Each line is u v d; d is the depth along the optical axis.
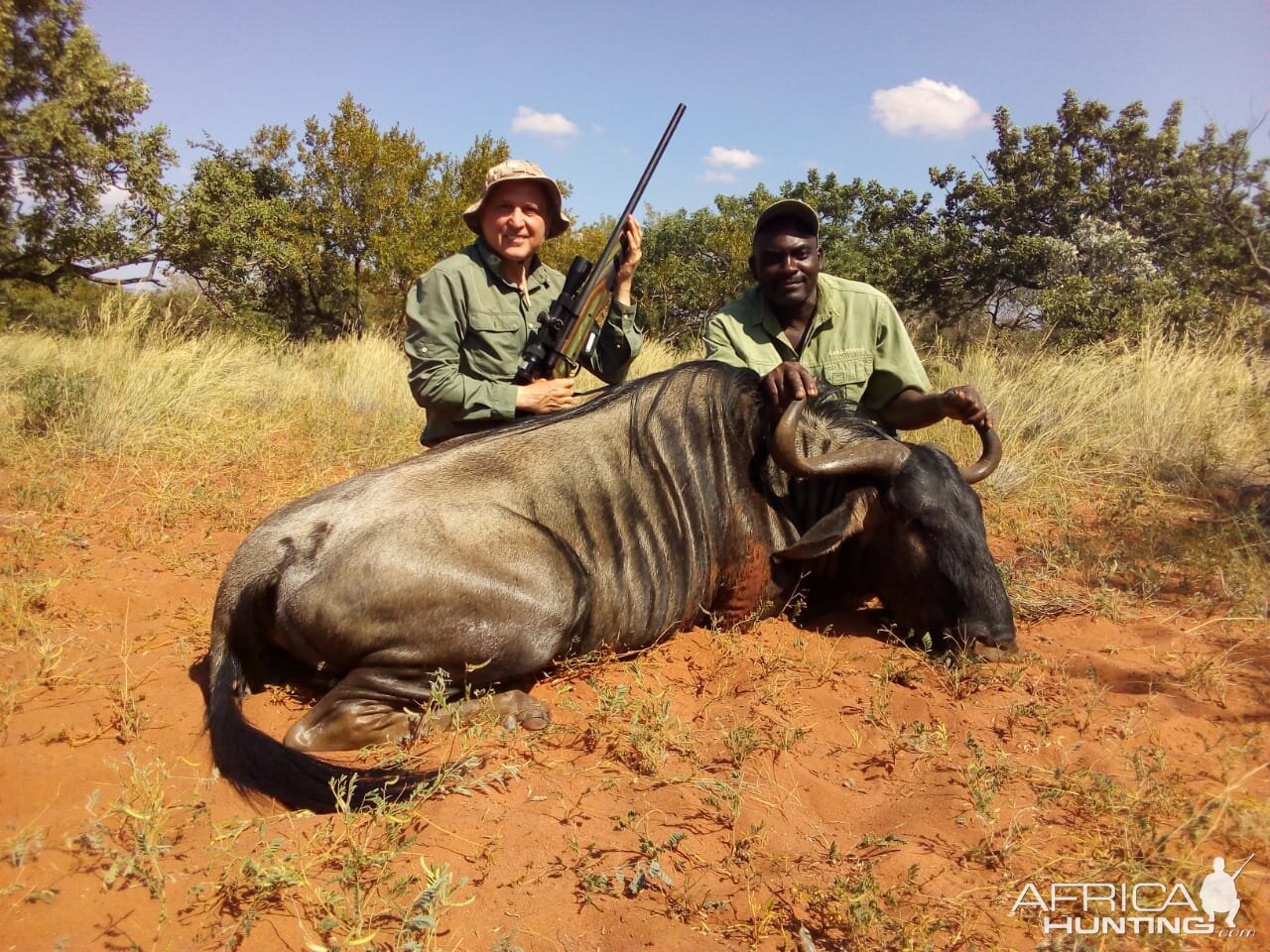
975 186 22.38
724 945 2.41
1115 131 21.58
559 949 2.39
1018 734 3.58
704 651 4.34
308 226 22.12
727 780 3.19
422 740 3.46
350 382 10.64
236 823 2.74
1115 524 6.47
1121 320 15.85
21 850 2.48
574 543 3.92
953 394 4.97
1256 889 2.67
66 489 6.18
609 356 5.34
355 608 3.42
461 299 4.76
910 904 2.59
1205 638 4.55
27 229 20.59
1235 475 7.58
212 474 7.05
